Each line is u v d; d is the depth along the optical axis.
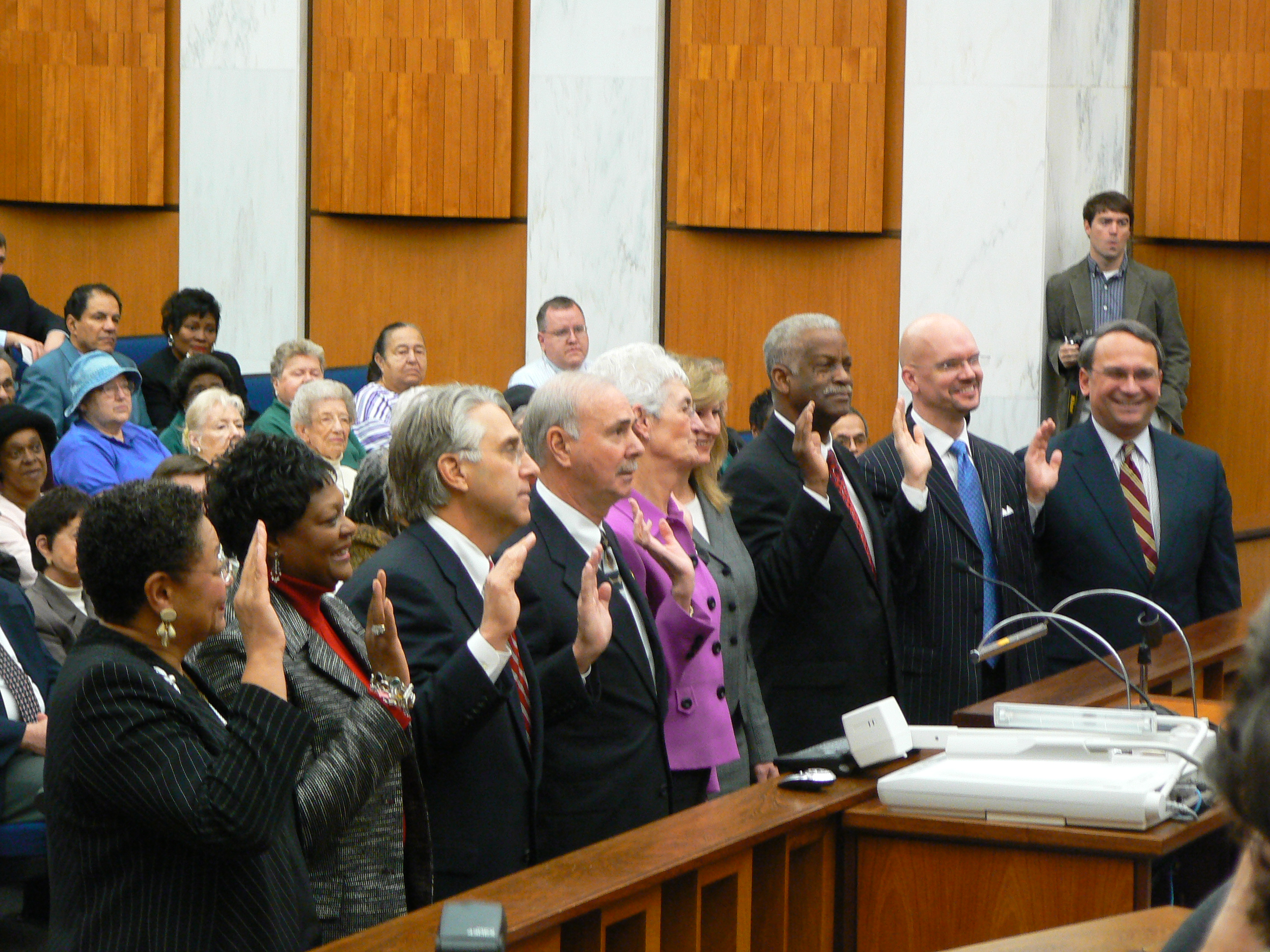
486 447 3.40
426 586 3.35
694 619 4.00
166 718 2.57
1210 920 1.74
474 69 10.05
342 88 10.13
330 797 2.78
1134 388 5.18
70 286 10.74
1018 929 3.22
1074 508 5.24
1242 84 9.45
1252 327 9.65
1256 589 8.32
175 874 2.54
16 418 6.12
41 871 5.21
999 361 9.41
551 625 3.60
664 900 3.06
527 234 10.09
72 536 5.54
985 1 9.36
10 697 5.24
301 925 2.69
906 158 9.48
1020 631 4.71
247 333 10.30
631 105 9.79
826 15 9.66
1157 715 3.70
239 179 10.23
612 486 3.72
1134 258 9.82
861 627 4.61
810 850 3.37
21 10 10.59
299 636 2.96
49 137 10.58
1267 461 9.66
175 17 10.48
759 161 9.76
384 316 10.32
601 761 3.59
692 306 9.98
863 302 9.80
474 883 3.24
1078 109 9.60
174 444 7.85
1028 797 3.21
